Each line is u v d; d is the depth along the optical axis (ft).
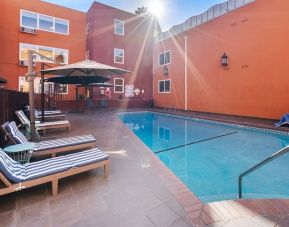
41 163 10.65
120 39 67.56
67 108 55.77
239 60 44.60
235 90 45.62
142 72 72.08
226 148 24.12
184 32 59.31
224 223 7.66
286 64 36.45
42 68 28.86
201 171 17.70
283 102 37.06
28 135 21.26
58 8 61.05
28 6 56.13
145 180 11.74
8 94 22.03
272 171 17.44
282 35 36.94
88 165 11.16
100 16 63.21
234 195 13.60
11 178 8.67
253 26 41.60
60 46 61.62
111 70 24.98
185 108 59.77
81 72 26.25
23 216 8.31
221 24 48.37
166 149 23.99
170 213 8.42
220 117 44.04
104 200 9.52
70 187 10.85
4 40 53.01
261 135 30.09
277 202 9.03
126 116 51.24
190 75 57.67
